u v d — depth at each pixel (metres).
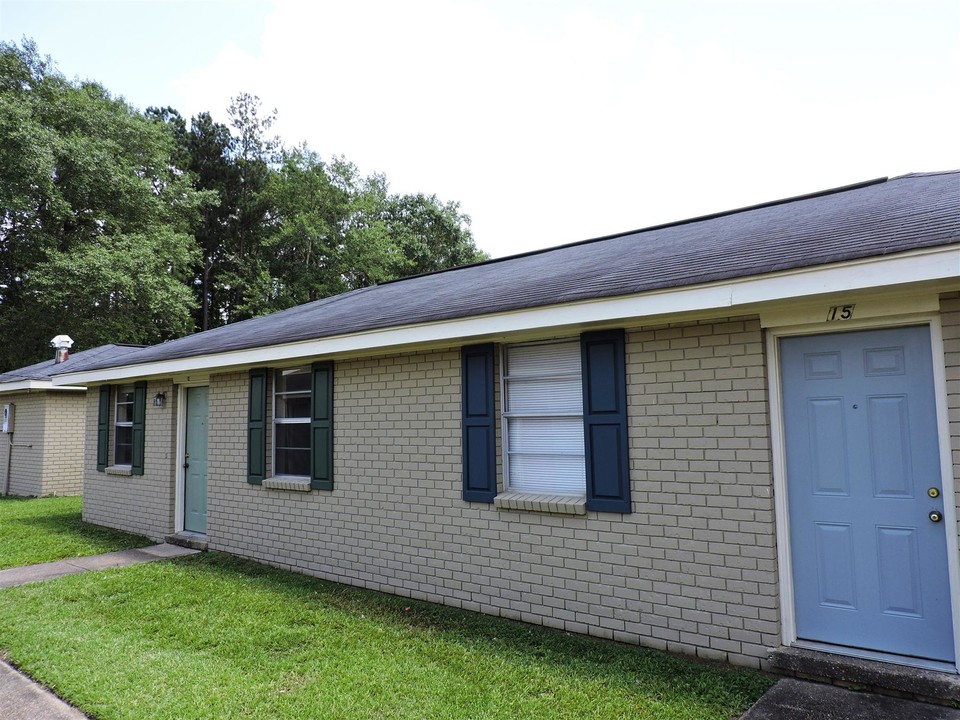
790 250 4.13
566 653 4.50
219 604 5.84
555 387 5.41
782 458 4.20
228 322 33.81
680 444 4.52
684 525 4.47
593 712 3.56
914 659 3.74
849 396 4.05
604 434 4.89
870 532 3.94
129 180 24.62
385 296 8.94
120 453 10.62
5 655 4.68
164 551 8.45
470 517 5.71
